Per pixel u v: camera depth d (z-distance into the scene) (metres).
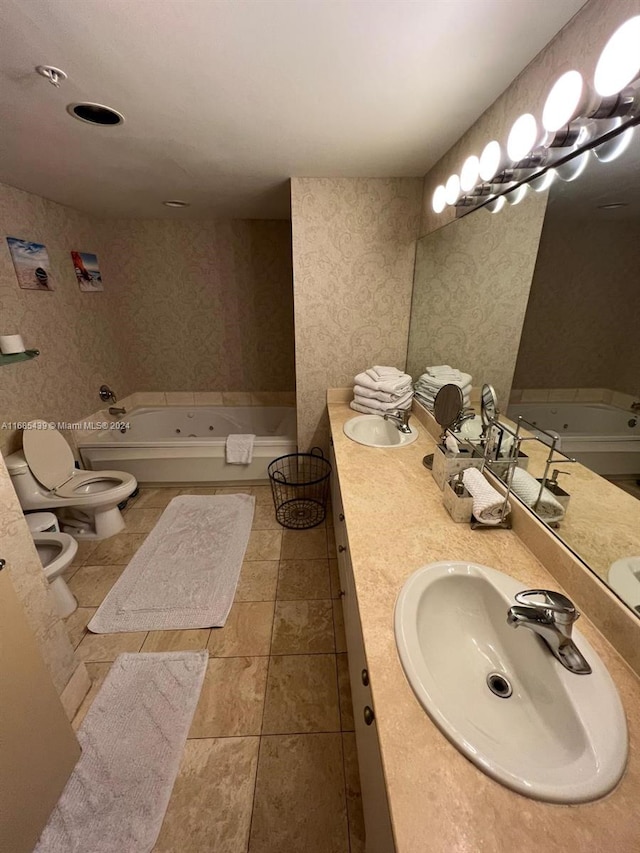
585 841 0.47
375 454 1.64
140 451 2.76
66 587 1.79
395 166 1.79
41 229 2.28
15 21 0.83
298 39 0.90
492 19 0.84
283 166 1.78
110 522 2.36
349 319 2.28
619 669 0.68
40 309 2.27
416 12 0.82
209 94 1.14
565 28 0.86
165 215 2.83
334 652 1.59
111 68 1.01
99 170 1.80
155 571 2.05
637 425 0.68
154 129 1.37
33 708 1.00
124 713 1.34
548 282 0.96
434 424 1.82
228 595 1.88
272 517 2.56
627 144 0.69
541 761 0.62
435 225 1.83
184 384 3.44
